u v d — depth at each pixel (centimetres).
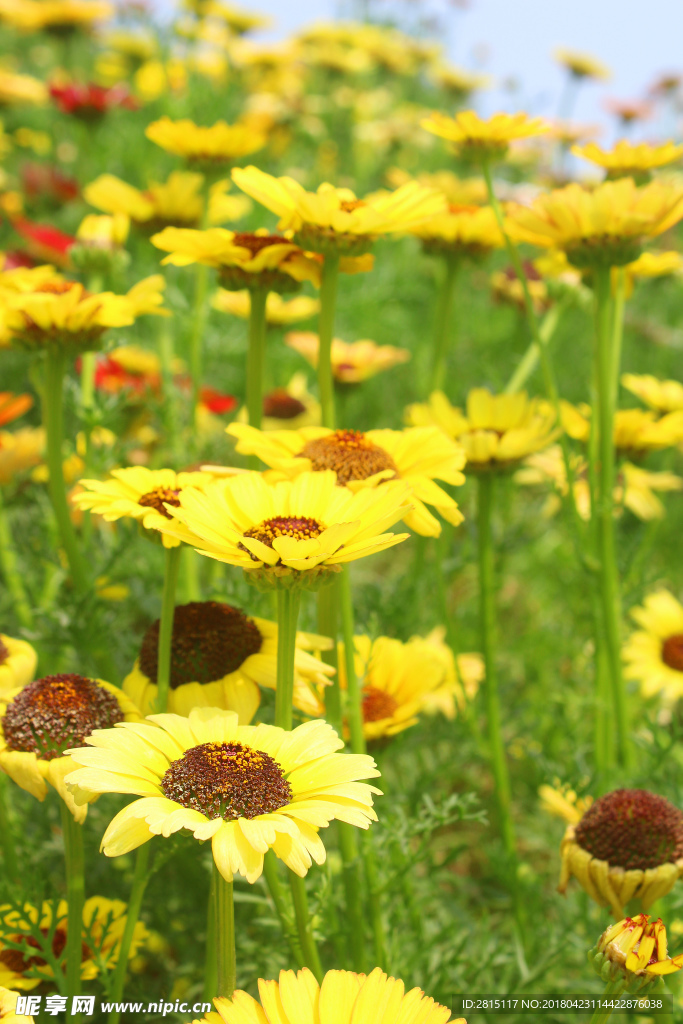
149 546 99
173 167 179
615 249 86
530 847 99
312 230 81
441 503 80
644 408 163
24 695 76
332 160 206
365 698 86
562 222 86
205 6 165
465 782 101
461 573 106
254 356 86
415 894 90
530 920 89
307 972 71
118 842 70
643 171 90
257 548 72
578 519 90
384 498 74
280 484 75
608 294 88
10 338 85
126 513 76
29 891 79
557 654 112
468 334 165
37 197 164
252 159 185
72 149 199
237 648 78
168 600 76
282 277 84
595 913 89
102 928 78
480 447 87
